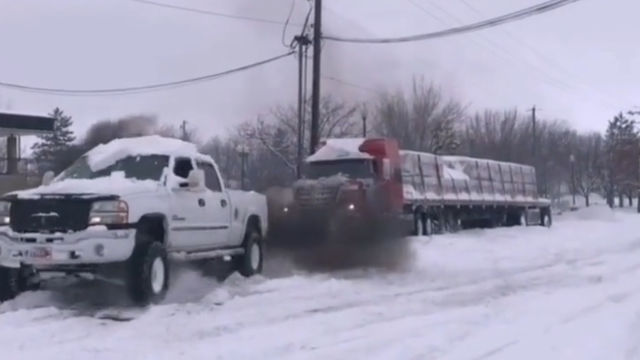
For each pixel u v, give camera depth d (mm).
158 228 12180
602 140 92562
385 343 9180
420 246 23500
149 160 12859
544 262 19656
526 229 35844
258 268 15383
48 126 32875
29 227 11133
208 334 9469
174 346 8766
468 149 68188
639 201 71125
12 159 33688
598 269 17953
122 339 9055
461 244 25234
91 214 11070
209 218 13391
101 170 12844
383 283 14844
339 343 9133
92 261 10969
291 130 53188
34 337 9070
